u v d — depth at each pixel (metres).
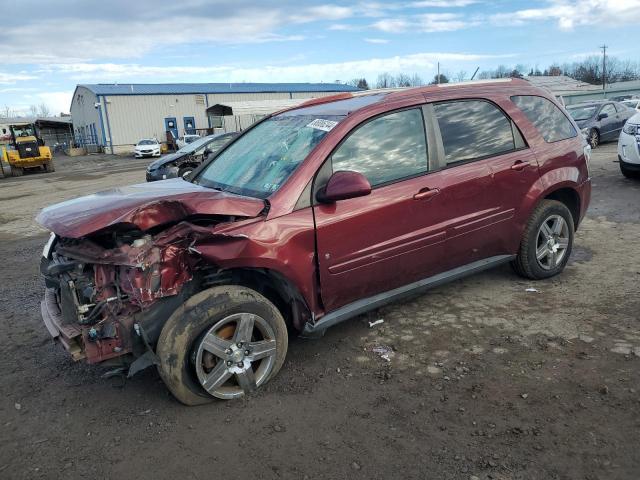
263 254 3.37
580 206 5.16
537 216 4.78
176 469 2.79
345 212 3.66
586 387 3.25
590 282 4.96
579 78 86.12
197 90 53.88
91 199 3.79
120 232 3.42
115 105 49.47
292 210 3.51
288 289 3.61
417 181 4.00
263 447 2.91
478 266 4.51
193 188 4.05
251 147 4.43
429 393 3.33
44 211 3.78
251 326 3.39
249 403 3.35
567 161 4.92
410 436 2.92
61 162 42.12
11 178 28.42
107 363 3.29
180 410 3.34
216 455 2.88
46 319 3.64
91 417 3.34
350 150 3.80
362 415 3.15
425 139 4.12
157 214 3.21
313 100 4.75
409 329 4.25
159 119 51.62
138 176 22.55
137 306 3.24
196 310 3.21
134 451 2.96
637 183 9.77
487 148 4.45
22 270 7.07
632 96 45.56
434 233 4.08
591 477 2.52
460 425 2.98
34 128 30.84
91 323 3.31
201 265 3.37
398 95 4.13
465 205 4.24
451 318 4.39
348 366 3.74
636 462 2.59
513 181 4.52
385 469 2.68
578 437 2.80
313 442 2.93
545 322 4.19
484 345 3.90
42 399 3.61
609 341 3.80
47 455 2.98
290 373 3.69
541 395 3.21
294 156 3.84
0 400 3.63
